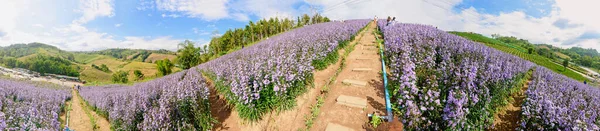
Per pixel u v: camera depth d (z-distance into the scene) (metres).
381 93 8.12
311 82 9.21
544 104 6.04
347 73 10.39
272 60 9.20
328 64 11.66
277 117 7.62
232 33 53.59
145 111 8.51
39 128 9.89
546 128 5.75
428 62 8.73
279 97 7.65
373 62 11.74
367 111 7.05
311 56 10.45
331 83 9.39
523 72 9.65
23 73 107.06
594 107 6.95
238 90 7.65
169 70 51.62
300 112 7.66
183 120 7.64
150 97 9.85
